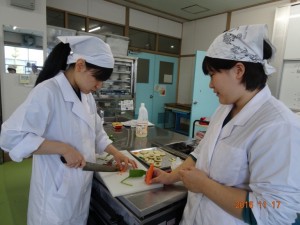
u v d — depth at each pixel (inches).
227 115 33.0
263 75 27.6
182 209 39.4
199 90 163.3
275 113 25.7
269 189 23.1
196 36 203.2
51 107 35.8
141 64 194.2
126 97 154.5
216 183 28.4
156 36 199.3
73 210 40.6
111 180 41.3
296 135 23.2
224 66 26.8
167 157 56.3
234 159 27.8
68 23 152.2
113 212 42.3
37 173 39.3
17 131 32.2
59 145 35.2
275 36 137.5
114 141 68.4
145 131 75.4
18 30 112.1
